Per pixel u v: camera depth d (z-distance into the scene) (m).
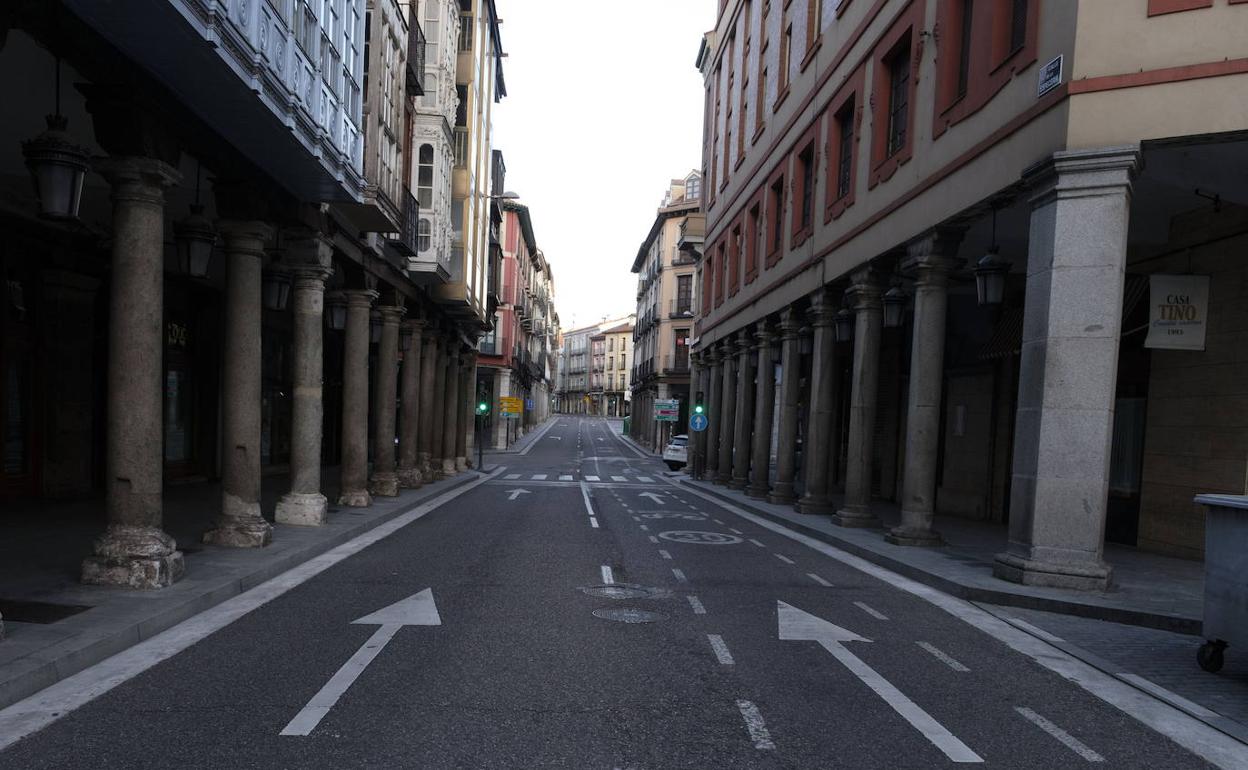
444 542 11.70
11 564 7.83
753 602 7.99
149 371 7.32
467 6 23.89
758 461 21.72
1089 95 8.33
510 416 58.78
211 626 6.40
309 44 9.09
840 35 16.39
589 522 15.02
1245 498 5.73
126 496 7.20
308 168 9.74
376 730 4.29
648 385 63.56
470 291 23.75
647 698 4.94
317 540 10.51
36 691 4.78
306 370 12.31
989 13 10.24
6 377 12.57
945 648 6.45
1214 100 7.88
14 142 9.26
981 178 10.21
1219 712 5.07
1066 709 5.05
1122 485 12.80
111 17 5.98
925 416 11.93
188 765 3.79
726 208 28.14
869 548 11.52
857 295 14.70
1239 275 10.72
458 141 23.22
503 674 5.32
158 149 7.30
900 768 4.03
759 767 3.97
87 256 13.79
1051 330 8.48
